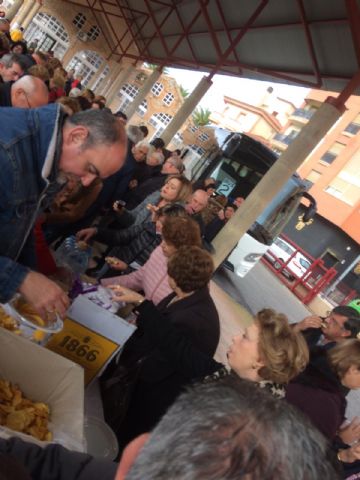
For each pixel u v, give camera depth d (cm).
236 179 1173
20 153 150
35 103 296
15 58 448
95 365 192
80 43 2838
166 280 272
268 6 1100
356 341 241
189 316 218
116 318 184
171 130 1647
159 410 205
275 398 63
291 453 54
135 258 370
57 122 155
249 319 919
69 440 141
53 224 348
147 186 585
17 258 185
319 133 848
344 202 2798
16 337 148
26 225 169
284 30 1102
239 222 871
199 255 227
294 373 184
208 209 873
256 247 1125
